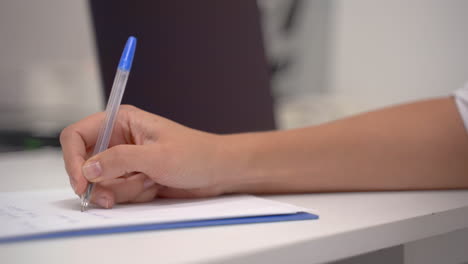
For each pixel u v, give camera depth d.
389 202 0.49
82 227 0.35
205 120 0.73
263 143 0.55
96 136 0.50
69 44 1.61
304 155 0.55
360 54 2.20
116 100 0.46
